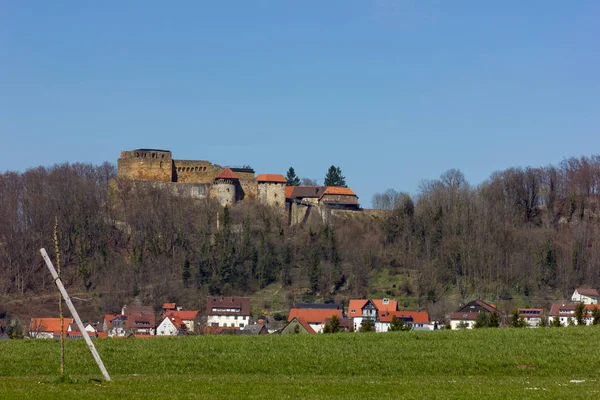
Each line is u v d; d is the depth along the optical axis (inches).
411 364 2549.2
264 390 1979.6
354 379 2267.5
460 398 1892.2
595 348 2741.1
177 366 2529.5
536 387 2060.8
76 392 1872.5
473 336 3006.9
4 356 2635.3
